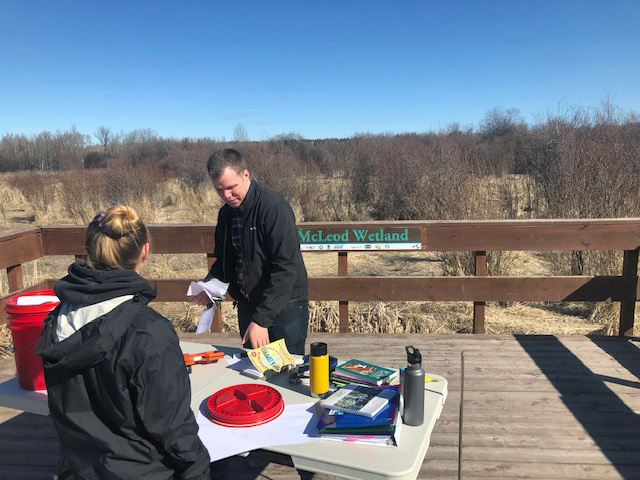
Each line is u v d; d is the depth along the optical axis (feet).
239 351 8.60
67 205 46.75
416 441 5.59
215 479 7.39
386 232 15.19
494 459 9.17
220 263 9.46
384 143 49.80
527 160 32.68
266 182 43.52
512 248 14.98
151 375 4.57
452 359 13.70
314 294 15.72
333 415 5.83
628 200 22.08
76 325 4.69
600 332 17.38
